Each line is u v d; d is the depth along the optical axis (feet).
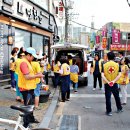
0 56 54.44
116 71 34.63
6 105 35.40
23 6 65.26
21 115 16.31
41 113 33.50
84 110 37.70
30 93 27.17
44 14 84.74
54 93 50.44
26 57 26.63
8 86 52.70
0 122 17.02
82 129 28.37
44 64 56.34
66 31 110.83
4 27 55.57
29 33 71.05
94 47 264.93
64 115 34.60
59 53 64.03
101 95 50.70
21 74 26.76
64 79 43.96
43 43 85.92
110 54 34.65
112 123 30.89
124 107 39.58
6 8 55.47
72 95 50.65
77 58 63.26
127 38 198.39
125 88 41.42
